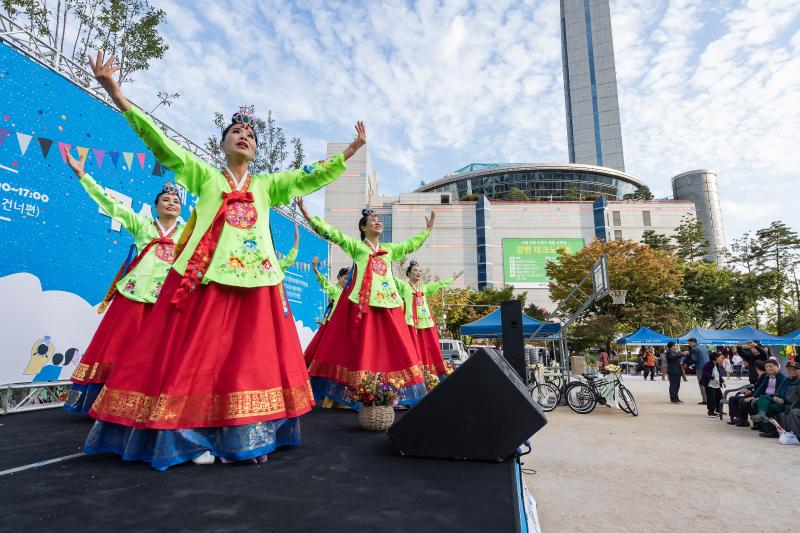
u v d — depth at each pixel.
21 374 4.73
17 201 4.74
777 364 7.53
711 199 74.06
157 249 4.49
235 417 2.35
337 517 1.58
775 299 32.94
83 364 4.21
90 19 9.38
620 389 9.67
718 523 3.46
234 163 2.91
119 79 9.64
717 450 6.07
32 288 4.86
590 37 105.06
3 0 7.97
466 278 56.09
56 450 2.64
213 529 1.47
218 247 2.59
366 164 57.16
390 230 58.62
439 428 2.51
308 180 3.05
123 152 6.01
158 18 10.00
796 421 6.56
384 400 3.57
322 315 12.41
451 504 1.73
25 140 4.85
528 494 3.24
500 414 2.46
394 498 1.80
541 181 75.31
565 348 11.70
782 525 3.41
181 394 2.31
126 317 4.27
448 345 17.53
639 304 26.81
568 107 106.12
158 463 2.18
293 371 2.71
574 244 56.09
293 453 2.62
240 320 2.59
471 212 58.12
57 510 1.62
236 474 2.14
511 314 6.21
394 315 5.37
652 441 6.66
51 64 5.18
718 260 53.44
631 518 3.57
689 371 25.44
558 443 6.50
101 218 5.68
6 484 1.94
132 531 1.44
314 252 12.01
